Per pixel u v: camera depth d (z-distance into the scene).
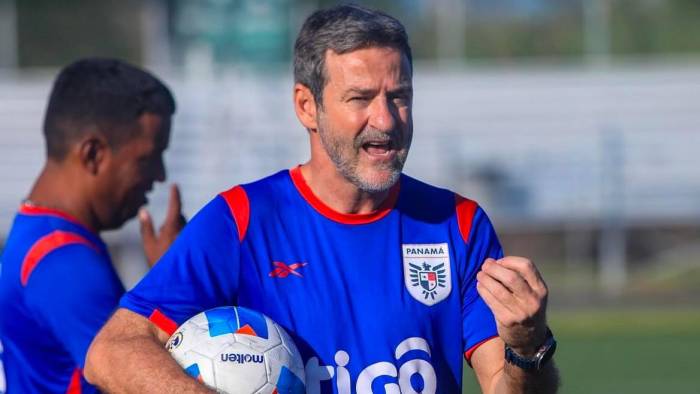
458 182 46.94
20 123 45.25
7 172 45.25
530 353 10.33
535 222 47.44
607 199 47.03
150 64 45.19
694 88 46.62
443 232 11.22
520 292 9.93
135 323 10.55
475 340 11.05
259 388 10.02
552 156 46.97
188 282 10.60
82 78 13.09
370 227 11.01
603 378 31.06
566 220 47.50
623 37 49.56
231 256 10.73
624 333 38.22
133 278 45.44
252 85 45.19
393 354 10.65
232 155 45.16
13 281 12.28
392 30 10.47
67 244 12.29
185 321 10.58
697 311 41.59
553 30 49.16
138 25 48.50
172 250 10.80
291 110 45.28
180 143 45.03
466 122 46.94
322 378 10.50
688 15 49.44
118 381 10.09
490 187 47.00
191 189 45.00
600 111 46.88
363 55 10.38
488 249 11.38
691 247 51.06
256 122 45.25
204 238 10.73
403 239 11.08
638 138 46.84
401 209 11.18
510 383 10.57
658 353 34.66
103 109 12.97
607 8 47.44
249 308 10.67
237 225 10.82
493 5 49.31
